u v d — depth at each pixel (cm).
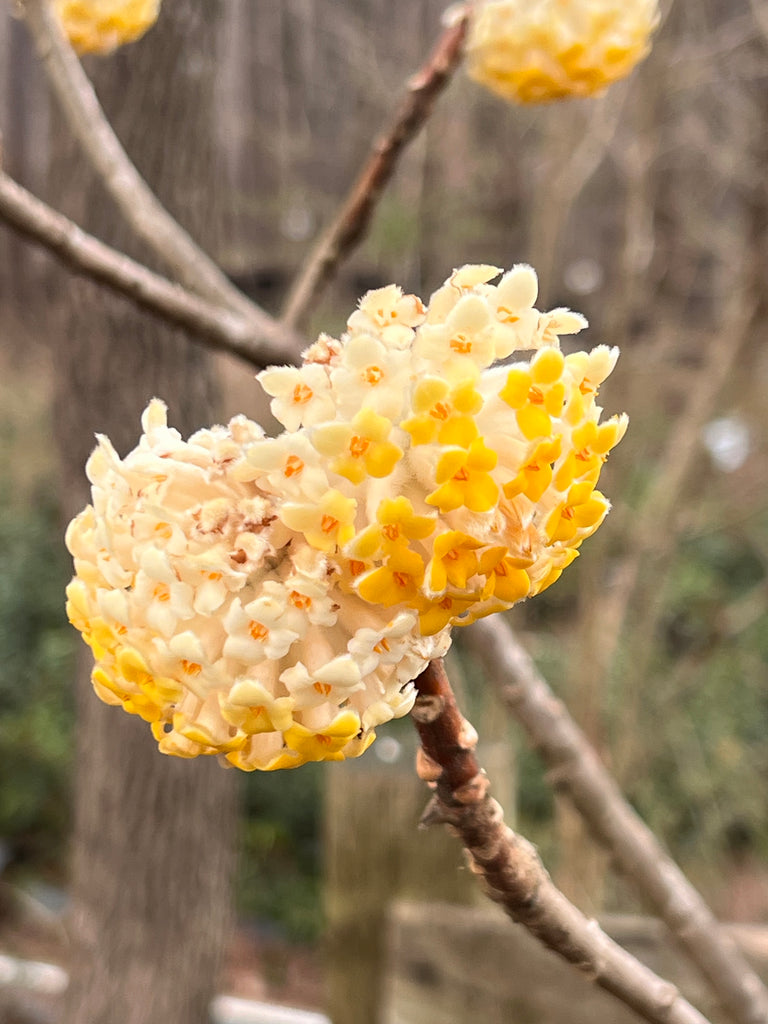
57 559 141
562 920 23
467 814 22
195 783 63
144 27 36
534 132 125
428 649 19
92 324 55
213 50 54
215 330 33
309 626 19
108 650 20
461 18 32
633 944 46
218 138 61
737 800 110
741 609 91
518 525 18
